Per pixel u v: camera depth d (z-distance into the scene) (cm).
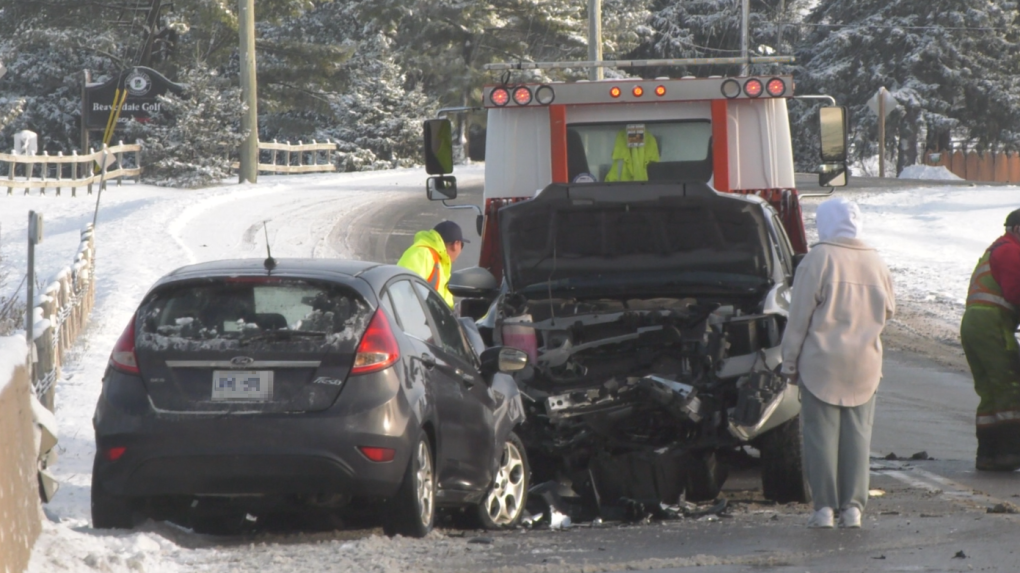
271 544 2589
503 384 3159
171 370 2627
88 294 6669
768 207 3941
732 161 4831
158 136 15288
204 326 2659
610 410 3173
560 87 4831
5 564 1845
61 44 19362
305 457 2544
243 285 2697
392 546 2511
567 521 3094
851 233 2723
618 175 4884
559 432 3222
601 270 3822
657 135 4875
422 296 3031
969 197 13462
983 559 2227
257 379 2605
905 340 6631
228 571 2180
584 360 3462
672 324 3384
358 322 2653
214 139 15288
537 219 3741
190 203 12119
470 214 11812
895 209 12656
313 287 2695
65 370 5272
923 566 2178
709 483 3272
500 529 3014
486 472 2964
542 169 4888
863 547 2400
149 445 2575
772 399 3047
